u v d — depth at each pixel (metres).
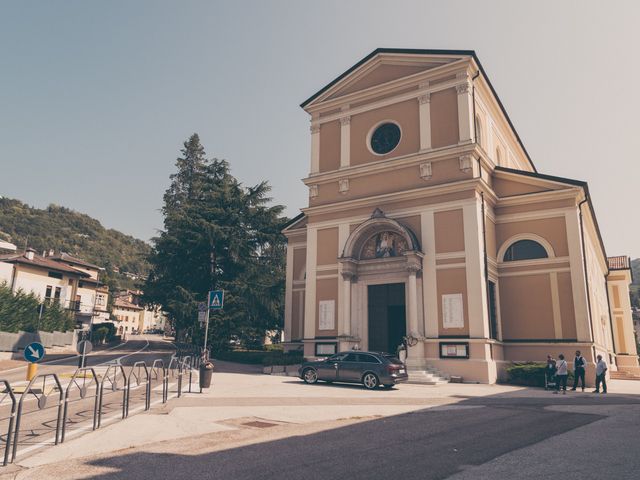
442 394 16.81
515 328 24.31
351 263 26.08
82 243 184.38
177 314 35.53
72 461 6.88
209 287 38.69
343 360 19.28
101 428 9.42
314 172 29.45
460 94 25.20
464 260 23.14
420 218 24.83
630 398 16.25
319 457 7.20
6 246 67.25
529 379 21.06
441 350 22.67
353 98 28.97
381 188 26.64
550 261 24.17
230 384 18.56
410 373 21.62
